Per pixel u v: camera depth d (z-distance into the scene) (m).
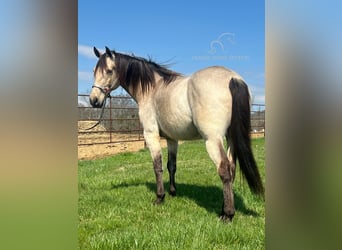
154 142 4.36
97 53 4.94
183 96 3.69
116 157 9.17
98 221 3.61
